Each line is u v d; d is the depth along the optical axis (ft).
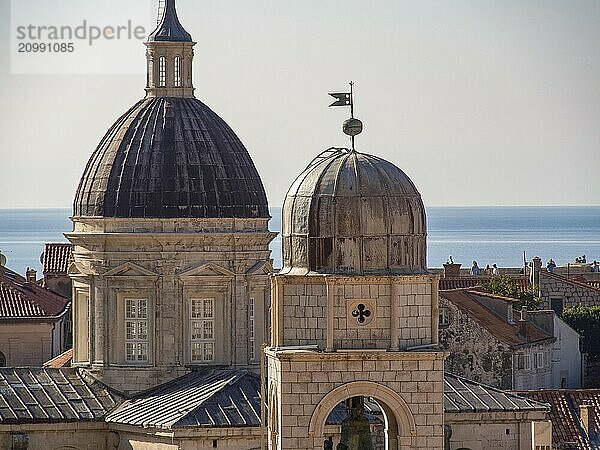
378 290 432.25
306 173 440.86
